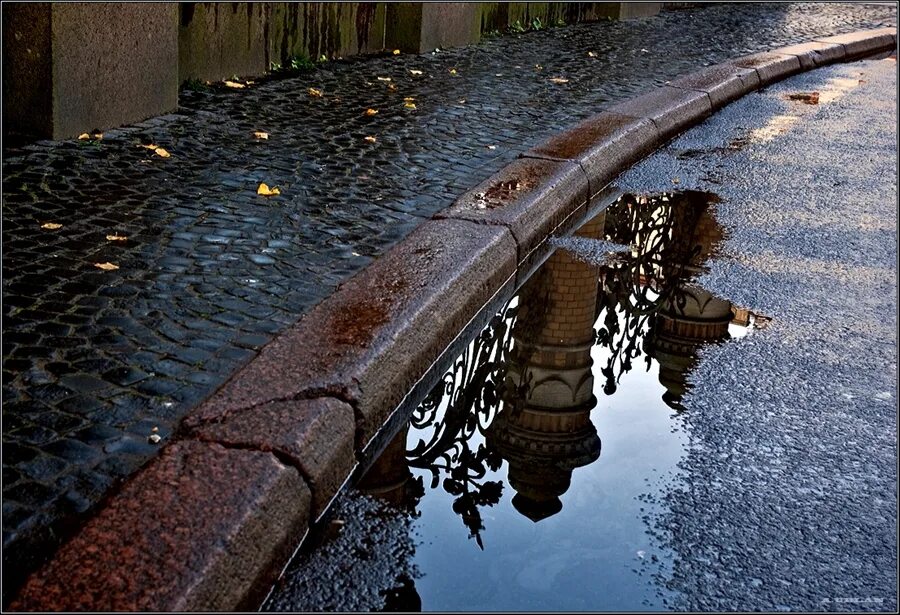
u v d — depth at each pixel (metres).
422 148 6.16
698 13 16.20
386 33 9.74
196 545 2.31
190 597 2.18
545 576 2.76
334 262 4.16
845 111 9.86
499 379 3.96
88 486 2.57
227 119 6.38
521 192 5.29
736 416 3.73
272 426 2.81
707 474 3.33
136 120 6.04
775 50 12.34
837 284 5.12
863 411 3.80
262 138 6.00
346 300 3.71
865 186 7.10
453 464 3.32
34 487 2.54
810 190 6.89
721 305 4.82
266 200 4.86
